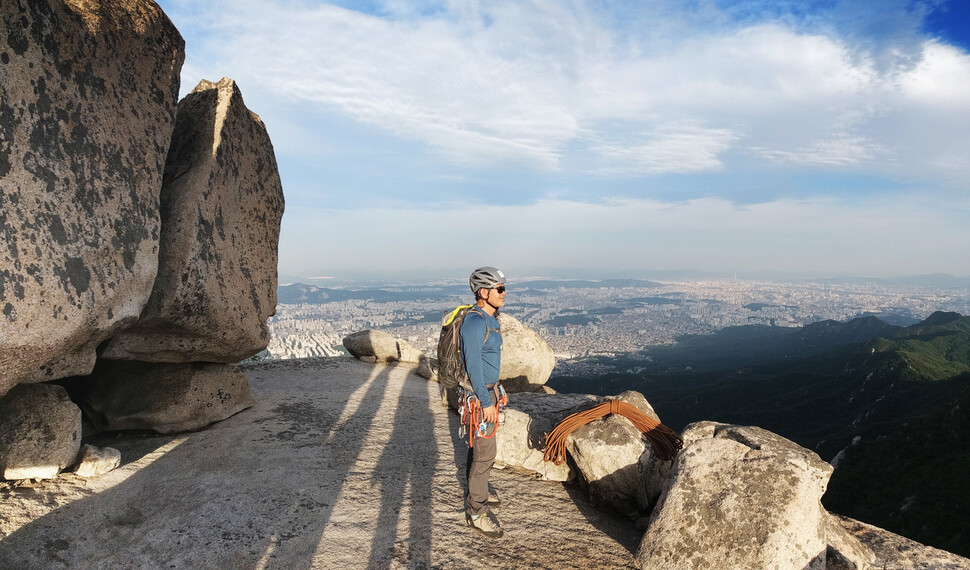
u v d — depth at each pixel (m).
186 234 4.66
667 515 3.38
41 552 2.96
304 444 5.03
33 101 3.31
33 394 3.82
